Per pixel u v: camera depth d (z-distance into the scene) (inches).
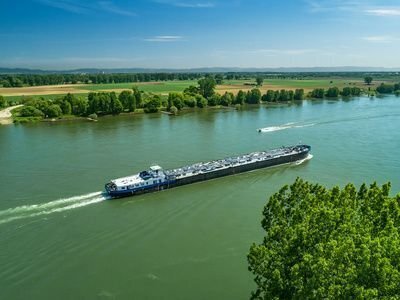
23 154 5900.6
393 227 1964.8
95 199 4227.4
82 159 5654.5
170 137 7224.4
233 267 2989.7
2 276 2866.6
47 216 3809.1
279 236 2182.6
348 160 5782.5
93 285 2778.1
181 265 3016.7
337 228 1963.6
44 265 3004.4
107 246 3287.4
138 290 2726.4
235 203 4239.7
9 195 4259.4
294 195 2501.2
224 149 6382.9
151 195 4507.9
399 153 6097.4
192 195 4505.4
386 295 1594.5
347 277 1670.8
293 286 1909.4
